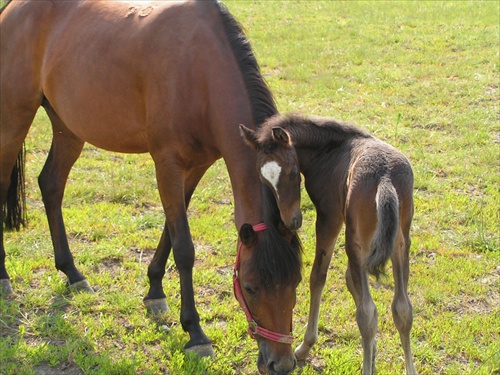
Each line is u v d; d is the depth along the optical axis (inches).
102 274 211.5
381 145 149.0
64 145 212.1
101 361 165.6
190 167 178.7
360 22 547.5
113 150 198.1
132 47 178.9
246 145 157.0
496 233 233.0
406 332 140.0
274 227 140.4
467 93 371.6
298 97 371.9
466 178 274.4
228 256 223.1
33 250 225.1
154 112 173.3
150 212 256.2
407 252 144.4
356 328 182.1
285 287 137.3
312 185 161.0
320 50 467.8
